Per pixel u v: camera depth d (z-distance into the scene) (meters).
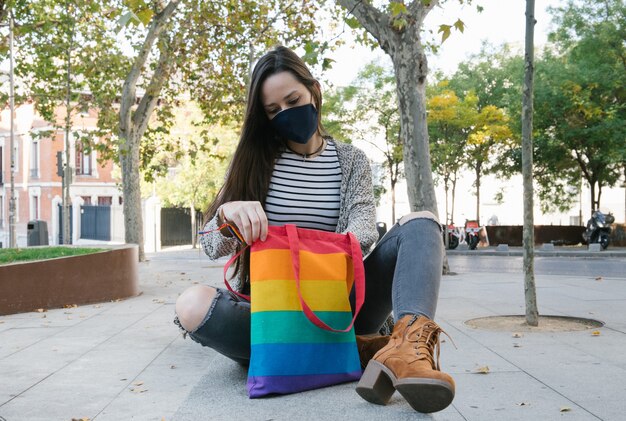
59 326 6.48
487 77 31.67
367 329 2.25
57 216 41.25
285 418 1.54
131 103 18.83
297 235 1.94
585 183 29.50
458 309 7.38
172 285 11.31
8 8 18.12
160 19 17.86
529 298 6.08
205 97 20.02
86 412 3.22
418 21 11.39
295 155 2.36
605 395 3.36
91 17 18.77
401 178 35.00
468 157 31.47
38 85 24.22
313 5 17.39
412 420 1.49
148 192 37.19
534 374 3.91
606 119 22.95
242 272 2.30
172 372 4.20
